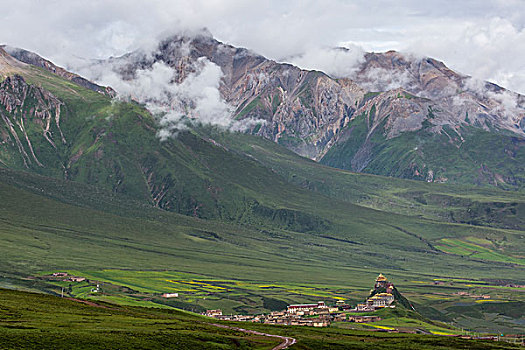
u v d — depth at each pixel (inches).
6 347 6205.7
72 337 7003.0
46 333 7022.6
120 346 7017.7
